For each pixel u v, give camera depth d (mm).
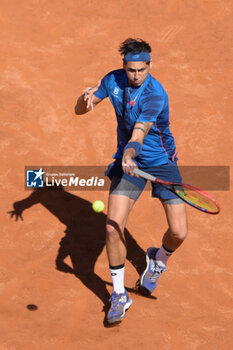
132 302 21297
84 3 45125
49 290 21516
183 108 34250
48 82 35750
